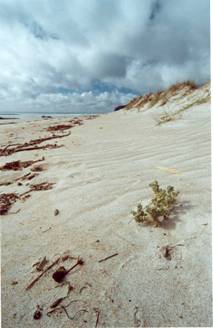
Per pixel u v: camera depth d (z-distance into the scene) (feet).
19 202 7.64
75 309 3.92
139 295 4.08
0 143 18.58
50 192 8.20
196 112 23.17
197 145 11.86
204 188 7.31
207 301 3.90
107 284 4.32
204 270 4.43
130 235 5.54
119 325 3.67
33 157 13.00
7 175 10.30
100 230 5.81
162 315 3.76
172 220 5.91
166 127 18.81
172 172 8.87
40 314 3.87
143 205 6.70
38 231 5.98
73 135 20.10
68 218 6.45
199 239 5.19
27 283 4.45
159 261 4.73
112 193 7.64
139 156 11.34
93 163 10.97
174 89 42.09
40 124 34.04
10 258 5.10
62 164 11.25
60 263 4.87
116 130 21.11
